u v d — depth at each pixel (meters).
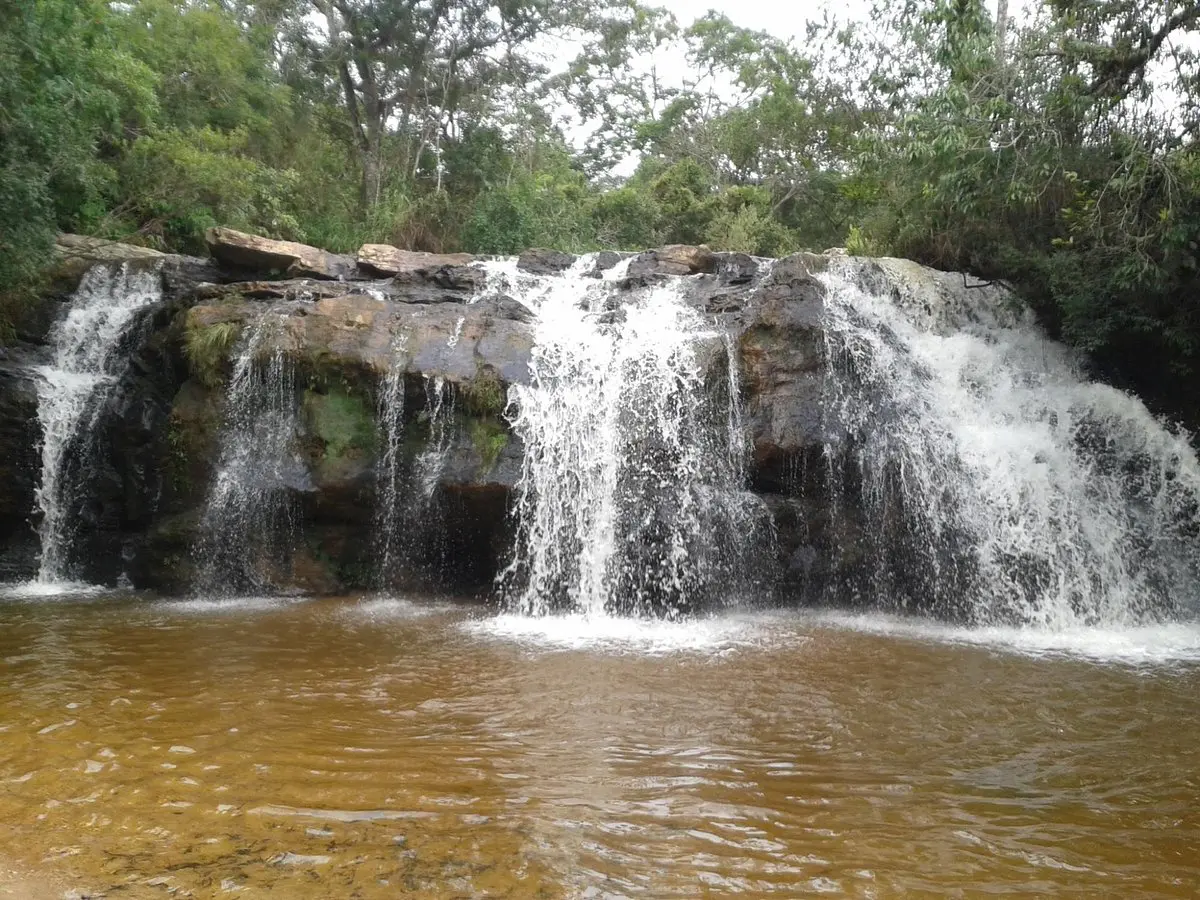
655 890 4.10
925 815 4.95
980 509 10.65
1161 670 8.11
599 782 5.37
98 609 10.56
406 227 26.66
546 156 39.88
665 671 7.88
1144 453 11.83
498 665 8.04
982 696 7.19
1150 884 4.20
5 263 11.76
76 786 5.23
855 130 25.23
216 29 24.83
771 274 12.82
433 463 11.03
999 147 12.88
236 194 21.02
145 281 14.99
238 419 11.82
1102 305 12.80
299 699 6.97
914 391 11.69
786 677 7.70
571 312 12.87
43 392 13.17
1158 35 12.90
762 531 10.69
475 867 4.29
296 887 4.08
